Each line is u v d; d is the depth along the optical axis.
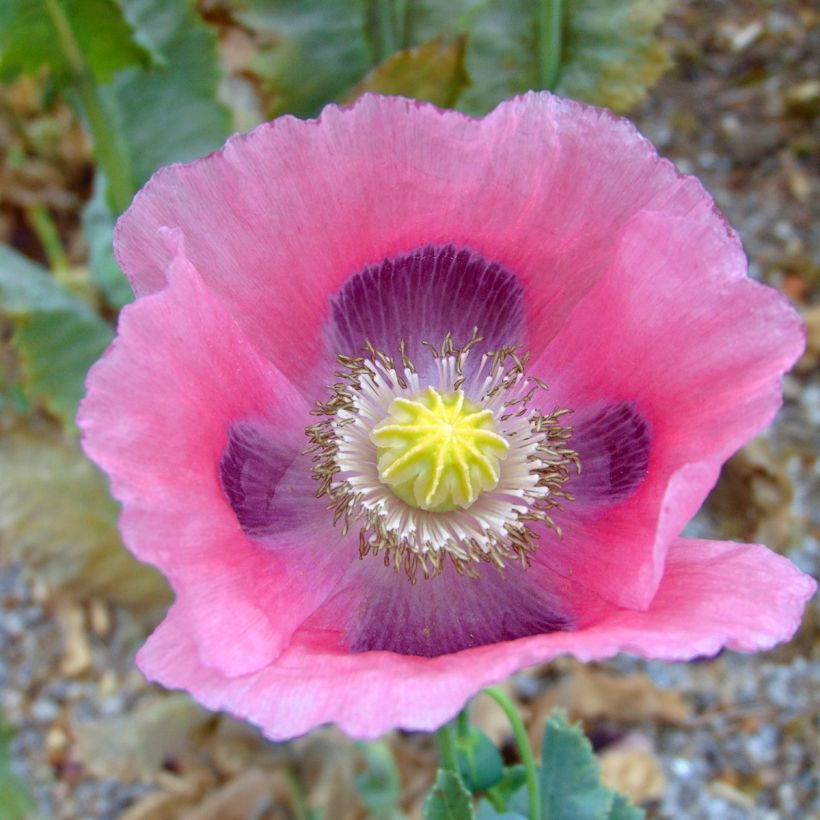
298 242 0.12
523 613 0.12
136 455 0.09
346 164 0.11
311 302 0.12
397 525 0.12
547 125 0.11
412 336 0.13
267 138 0.11
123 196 0.18
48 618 0.24
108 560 0.20
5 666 0.24
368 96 0.11
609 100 0.17
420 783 0.22
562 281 0.12
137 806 0.22
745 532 0.24
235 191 0.11
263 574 0.11
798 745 0.22
